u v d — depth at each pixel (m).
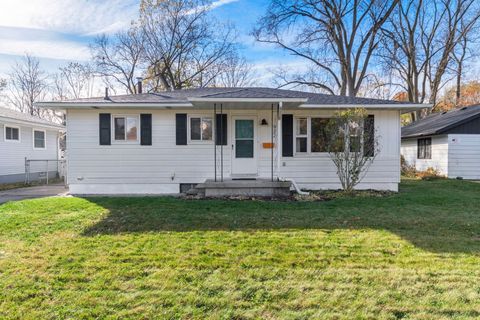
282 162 9.62
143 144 9.42
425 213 6.24
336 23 20.58
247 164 9.58
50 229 5.02
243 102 8.19
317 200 7.80
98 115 9.33
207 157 9.53
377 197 8.28
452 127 13.84
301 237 4.55
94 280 3.11
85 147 9.34
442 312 2.53
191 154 9.52
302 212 6.32
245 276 3.20
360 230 4.93
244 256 3.77
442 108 26.30
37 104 8.78
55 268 3.42
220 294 2.83
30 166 14.91
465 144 13.86
